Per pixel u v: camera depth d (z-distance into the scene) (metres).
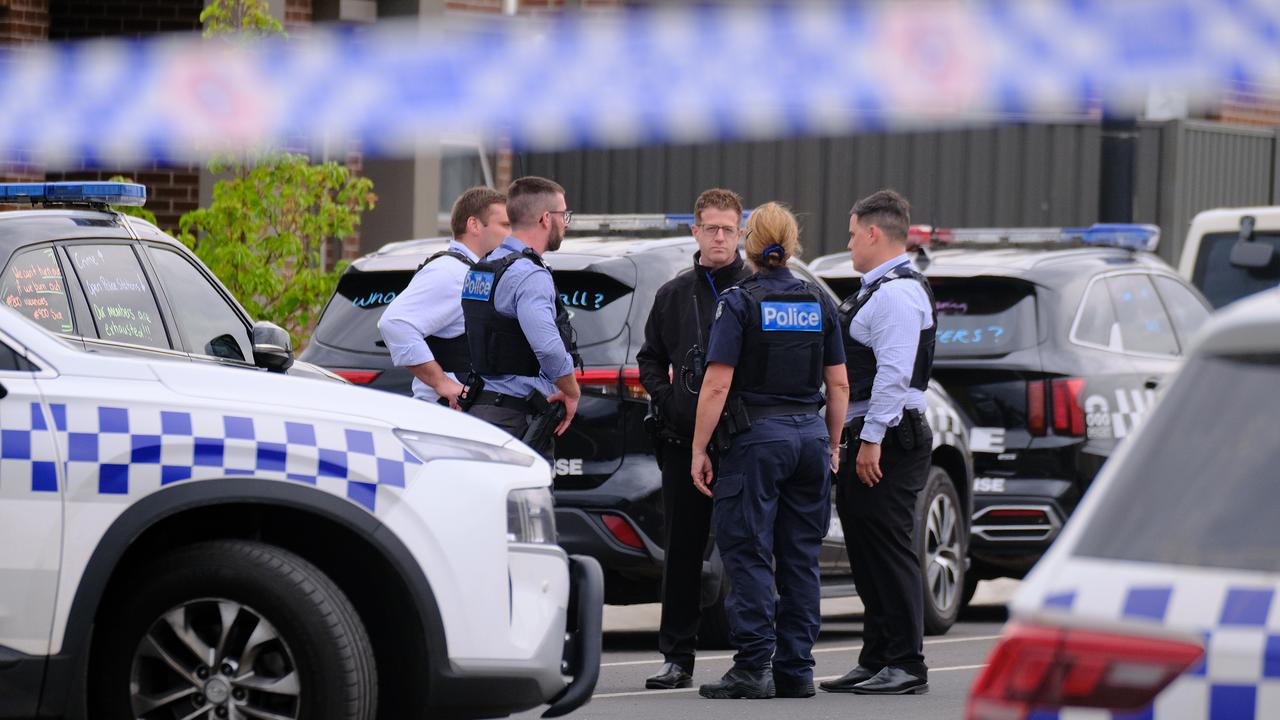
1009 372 27.28
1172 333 29.31
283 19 39.62
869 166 46.81
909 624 20.02
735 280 19.97
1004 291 27.66
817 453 19.33
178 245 20.67
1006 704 7.69
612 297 22.39
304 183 31.48
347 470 13.95
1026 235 29.94
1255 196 51.78
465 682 14.10
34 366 13.83
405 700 14.45
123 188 19.61
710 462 19.61
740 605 19.36
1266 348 7.76
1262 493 7.54
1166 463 7.74
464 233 21.28
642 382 20.25
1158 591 7.49
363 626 14.07
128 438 13.74
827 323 19.53
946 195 46.69
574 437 21.94
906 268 20.05
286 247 30.80
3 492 13.54
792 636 19.56
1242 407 7.71
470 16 44.22
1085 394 27.09
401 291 23.16
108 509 13.66
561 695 15.20
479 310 20.05
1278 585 7.35
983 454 27.42
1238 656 7.30
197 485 13.75
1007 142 46.38
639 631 27.02
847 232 46.91
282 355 18.45
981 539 27.45
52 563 13.57
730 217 19.81
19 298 18.00
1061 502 26.94
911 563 20.03
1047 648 7.61
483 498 14.26
